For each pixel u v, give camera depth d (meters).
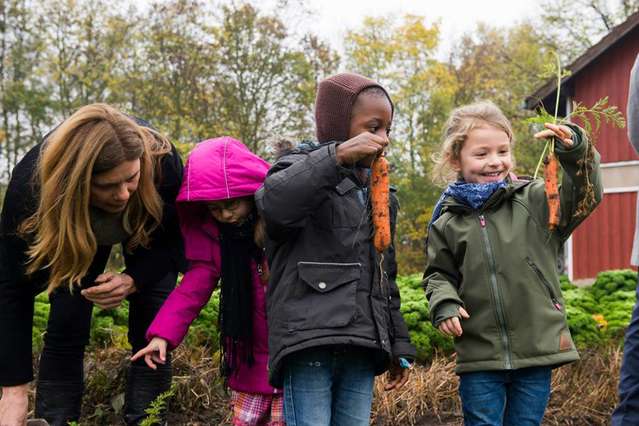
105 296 2.80
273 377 2.41
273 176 2.31
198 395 4.21
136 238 2.79
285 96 17.69
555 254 2.86
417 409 4.45
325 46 19.70
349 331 2.34
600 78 15.46
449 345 5.61
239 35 17.59
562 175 2.78
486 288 2.80
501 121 2.94
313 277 2.37
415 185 24.09
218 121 17.59
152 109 17.88
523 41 29.11
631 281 8.64
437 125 24.62
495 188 2.87
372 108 2.49
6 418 2.68
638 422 3.02
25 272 2.69
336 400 2.51
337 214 2.44
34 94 18.73
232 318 2.80
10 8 18.77
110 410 4.00
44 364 3.11
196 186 2.74
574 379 4.99
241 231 2.82
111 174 2.38
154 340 2.79
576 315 6.11
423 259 23.94
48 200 2.41
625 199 14.96
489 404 2.79
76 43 18.84
